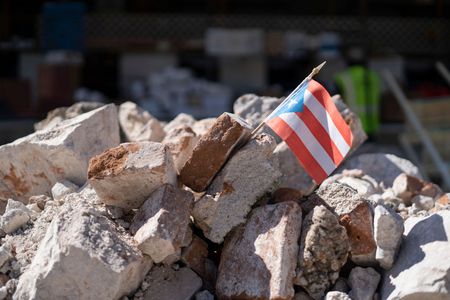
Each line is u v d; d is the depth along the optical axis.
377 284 6.37
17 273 6.30
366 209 6.56
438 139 13.75
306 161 6.69
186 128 7.56
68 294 5.92
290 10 23.61
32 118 18.45
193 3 23.39
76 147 7.39
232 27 22.77
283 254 6.19
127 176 6.36
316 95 6.75
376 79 16.55
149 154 6.41
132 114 8.82
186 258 6.49
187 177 6.67
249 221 6.55
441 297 6.00
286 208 6.47
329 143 6.67
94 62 21.44
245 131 6.64
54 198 7.22
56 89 19.27
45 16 20.45
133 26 22.47
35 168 7.52
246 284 6.19
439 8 23.12
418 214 7.19
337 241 6.25
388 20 22.83
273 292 6.04
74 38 20.42
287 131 6.70
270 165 6.68
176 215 6.25
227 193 6.54
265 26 22.81
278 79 21.75
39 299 5.92
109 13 22.34
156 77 19.64
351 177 8.06
